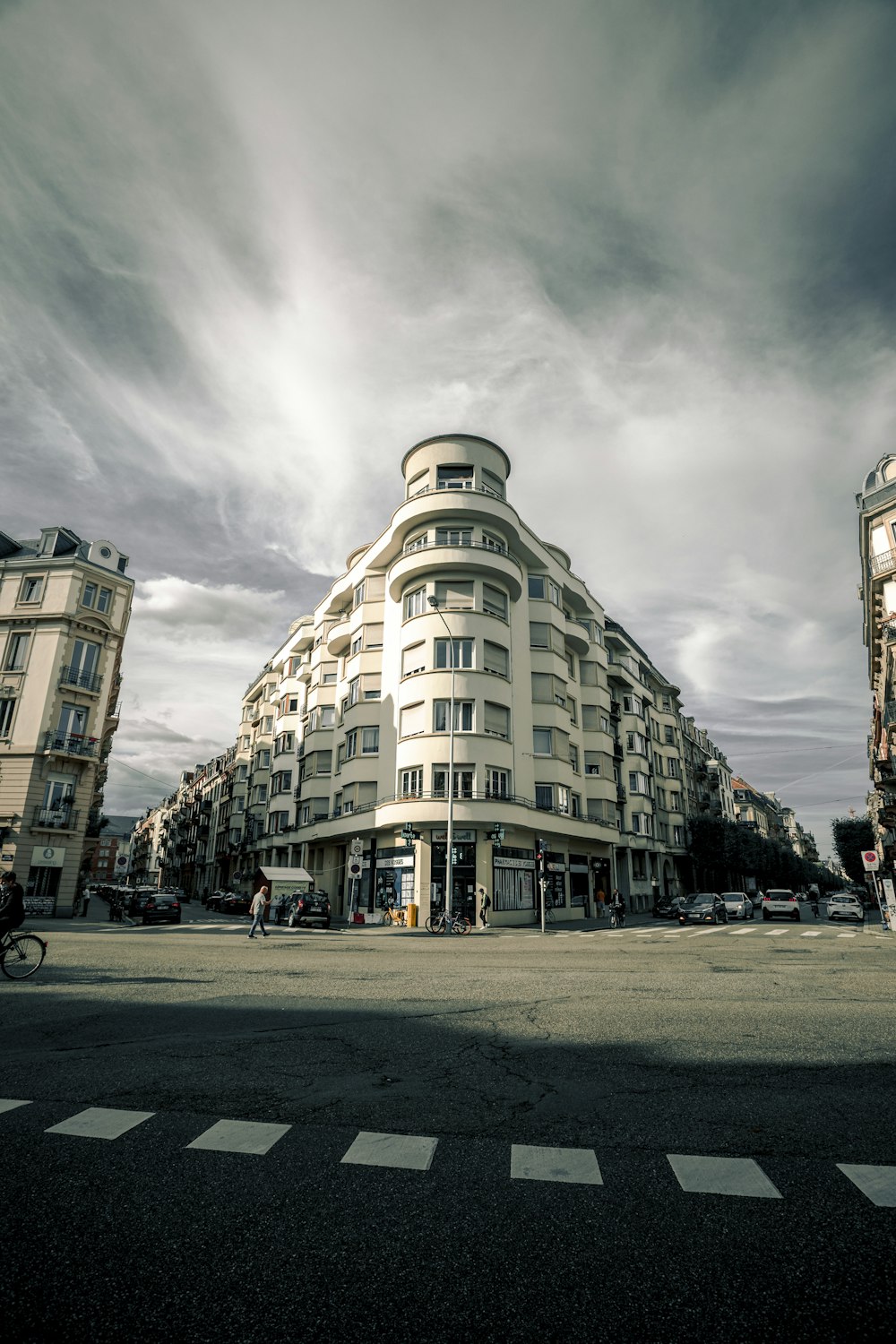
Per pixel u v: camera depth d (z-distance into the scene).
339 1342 2.34
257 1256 2.83
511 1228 3.07
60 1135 4.07
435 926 25.25
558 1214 3.20
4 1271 2.71
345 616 40.75
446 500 32.72
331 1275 2.71
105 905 60.75
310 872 41.66
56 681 32.12
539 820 32.28
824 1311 2.50
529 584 37.69
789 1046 6.21
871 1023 7.17
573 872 36.84
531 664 36.16
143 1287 2.62
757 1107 4.62
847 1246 2.93
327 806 41.06
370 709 35.75
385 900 31.56
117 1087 4.96
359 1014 7.52
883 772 38.44
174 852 103.12
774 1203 3.31
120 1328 2.39
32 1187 3.40
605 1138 4.11
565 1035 6.60
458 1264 2.79
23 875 29.91
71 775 32.12
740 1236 3.01
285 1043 6.23
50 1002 8.15
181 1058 5.71
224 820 72.19
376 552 37.00
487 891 29.22
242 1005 8.00
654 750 58.00
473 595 32.16
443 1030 6.80
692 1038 6.47
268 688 59.75
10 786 30.67
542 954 15.44
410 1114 4.47
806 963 13.20
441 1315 2.47
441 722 30.55
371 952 15.77
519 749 33.06
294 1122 4.31
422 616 32.06
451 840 26.00
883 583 32.44
